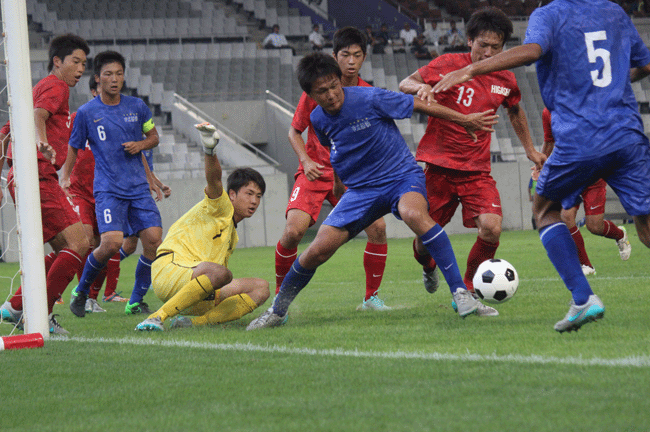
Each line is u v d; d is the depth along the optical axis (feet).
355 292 73.05
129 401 27.45
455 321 44.52
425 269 56.90
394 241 182.91
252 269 111.86
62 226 48.44
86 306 65.92
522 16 289.53
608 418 21.90
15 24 43.24
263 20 290.15
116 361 35.47
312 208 58.03
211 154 44.45
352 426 22.65
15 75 43.19
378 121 43.62
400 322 45.93
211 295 48.11
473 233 204.33
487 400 24.76
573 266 35.94
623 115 34.94
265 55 256.52
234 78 244.42
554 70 35.76
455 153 53.72
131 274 115.14
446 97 53.62
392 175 44.01
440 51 276.00
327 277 93.40
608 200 210.79
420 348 35.35
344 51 53.52
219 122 228.22
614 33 35.91
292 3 307.99
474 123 43.16
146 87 233.14
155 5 275.80
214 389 28.71
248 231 189.47
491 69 34.81
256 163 201.46
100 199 58.44
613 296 53.83
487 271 49.39
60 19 257.55
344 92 43.60
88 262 57.31
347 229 44.68
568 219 73.77
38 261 43.65
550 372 28.27
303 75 41.70
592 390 25.23
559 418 22.17
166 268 47.57
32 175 43.52
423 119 241.96
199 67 244.22
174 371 32.53
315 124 44.98
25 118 43.32
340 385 28.19
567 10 35.83
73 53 50.98
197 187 185.06
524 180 211.00
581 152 34.60
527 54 34.63
